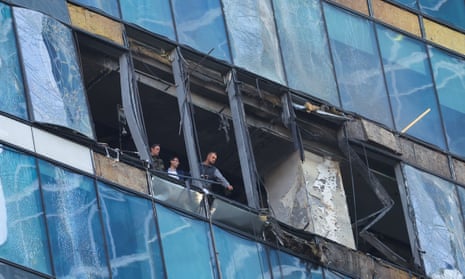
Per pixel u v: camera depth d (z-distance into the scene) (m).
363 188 64.06
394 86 64.62
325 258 59.97
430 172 64.00
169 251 56.75
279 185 62.22
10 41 56.62
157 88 60.47
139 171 57.19
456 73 66.38
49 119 56.03
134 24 59.78
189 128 59.44
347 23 64.56
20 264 53.81
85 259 54.97
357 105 63.41
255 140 62.25
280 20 63.03
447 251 62.81
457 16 67.62
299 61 62.78
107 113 61.22
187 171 63.38
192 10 61.22
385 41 65.19
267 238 59.06
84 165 56.25
